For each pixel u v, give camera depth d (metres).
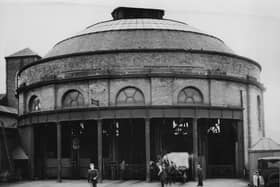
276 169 24.25
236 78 35.22
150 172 32.06
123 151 35.72
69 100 34.66
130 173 34.19
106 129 35.97
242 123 34.72
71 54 34.69
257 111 38.12
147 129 31.70
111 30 37.91
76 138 36.50
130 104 32.81
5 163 36.69
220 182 30.97
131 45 35.78
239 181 31.80
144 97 32.66
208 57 34.28
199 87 33.34
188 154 32.44
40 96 36.25
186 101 33.25
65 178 36.75
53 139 38.41
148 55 33.47
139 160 35.47
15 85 57.00
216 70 34.44
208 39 39.31
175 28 38.56
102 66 33.78
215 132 37.56
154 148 35.19
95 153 36.53
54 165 37.81
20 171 36.88
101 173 31.55
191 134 35.88
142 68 33.25
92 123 36.81
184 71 33.31
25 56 57.25
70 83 34.44
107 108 32.25
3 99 55.97
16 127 40.53
